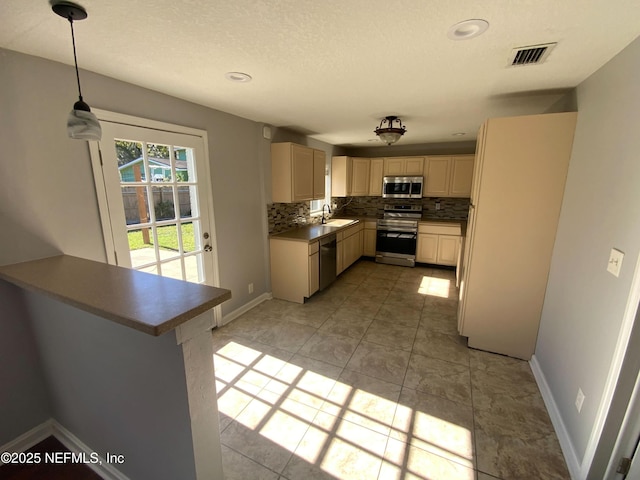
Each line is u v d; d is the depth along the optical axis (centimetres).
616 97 154
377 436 177
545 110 289
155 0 113
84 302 109
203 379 116
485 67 182
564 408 177
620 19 125
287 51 161
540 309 241
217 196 291
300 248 357
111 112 198
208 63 176
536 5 118
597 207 163
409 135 450
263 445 171
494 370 238
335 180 554
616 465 134
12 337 165
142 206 225
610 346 136
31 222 166
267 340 283
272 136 368
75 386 157
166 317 96
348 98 251
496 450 168
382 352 263
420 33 141
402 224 532
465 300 263
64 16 120
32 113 163
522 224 234
